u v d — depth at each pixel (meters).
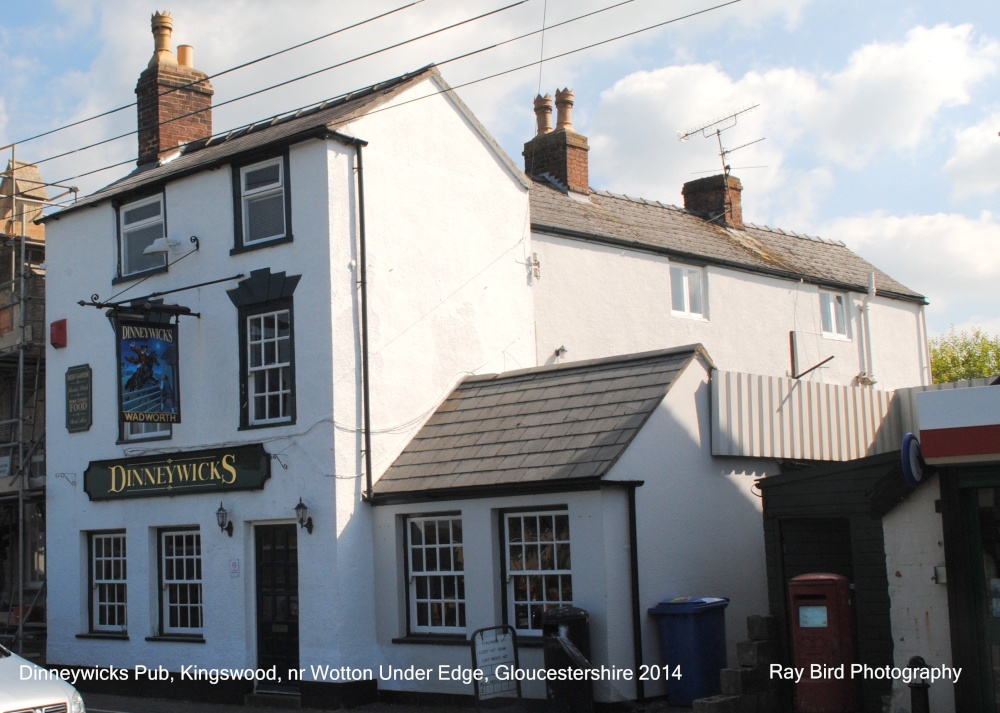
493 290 18.20
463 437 15.61
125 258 18.64
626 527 13.40
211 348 16.95
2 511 22.89
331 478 15.20
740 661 12.43
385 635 15.23
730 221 26.50
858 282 26.78
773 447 15.69
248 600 16.11
